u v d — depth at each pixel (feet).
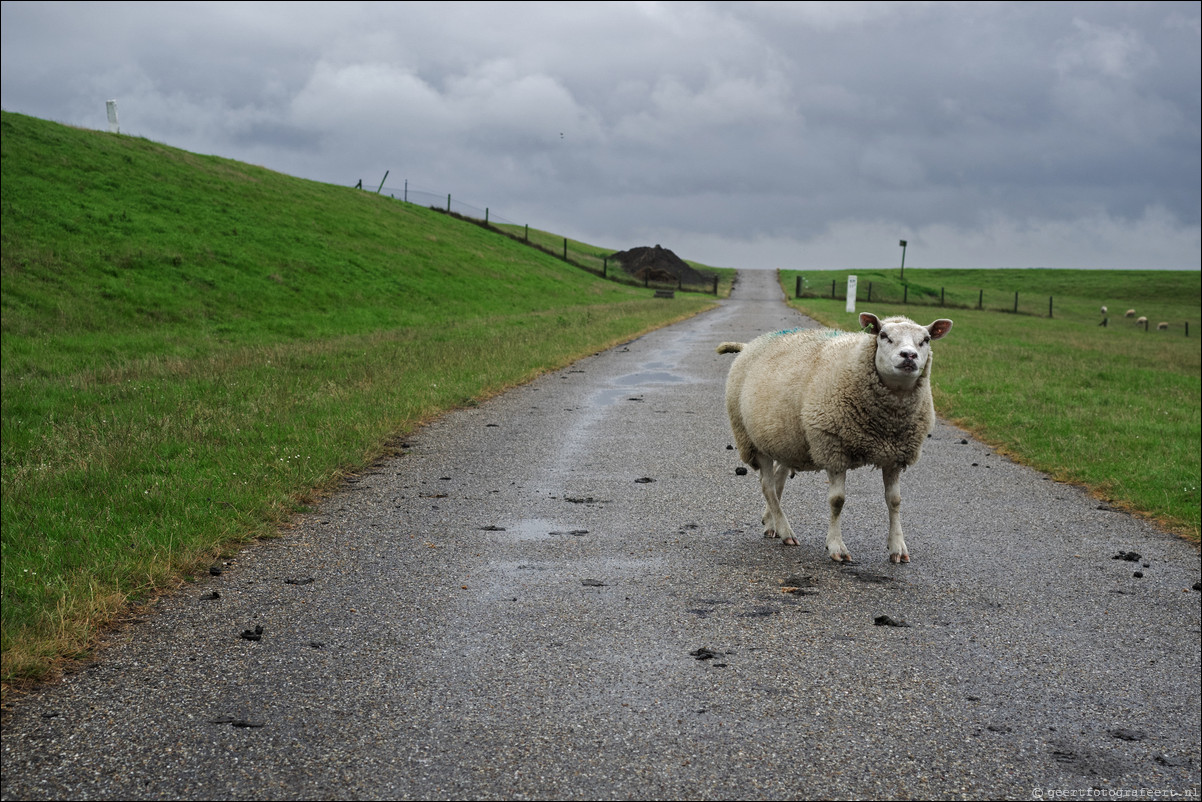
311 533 21.80
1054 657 15.61
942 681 14.43
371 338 68.49
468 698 13.37
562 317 96.78
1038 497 27.53
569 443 33.65
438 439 33.86
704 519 23.99
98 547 18.83
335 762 11.50
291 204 132.67
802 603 17.80
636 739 12.25
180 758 11.51
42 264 74.74
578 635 15.87
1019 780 11.57
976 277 321.73
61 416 34.53
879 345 19.56
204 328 71.67
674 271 245.04
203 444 29.01
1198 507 25.59
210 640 15.31
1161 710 13.74
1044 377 56.39
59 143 112.37
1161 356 86.33
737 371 24.12
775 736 12.43
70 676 13.79
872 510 25.53
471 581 18.63
